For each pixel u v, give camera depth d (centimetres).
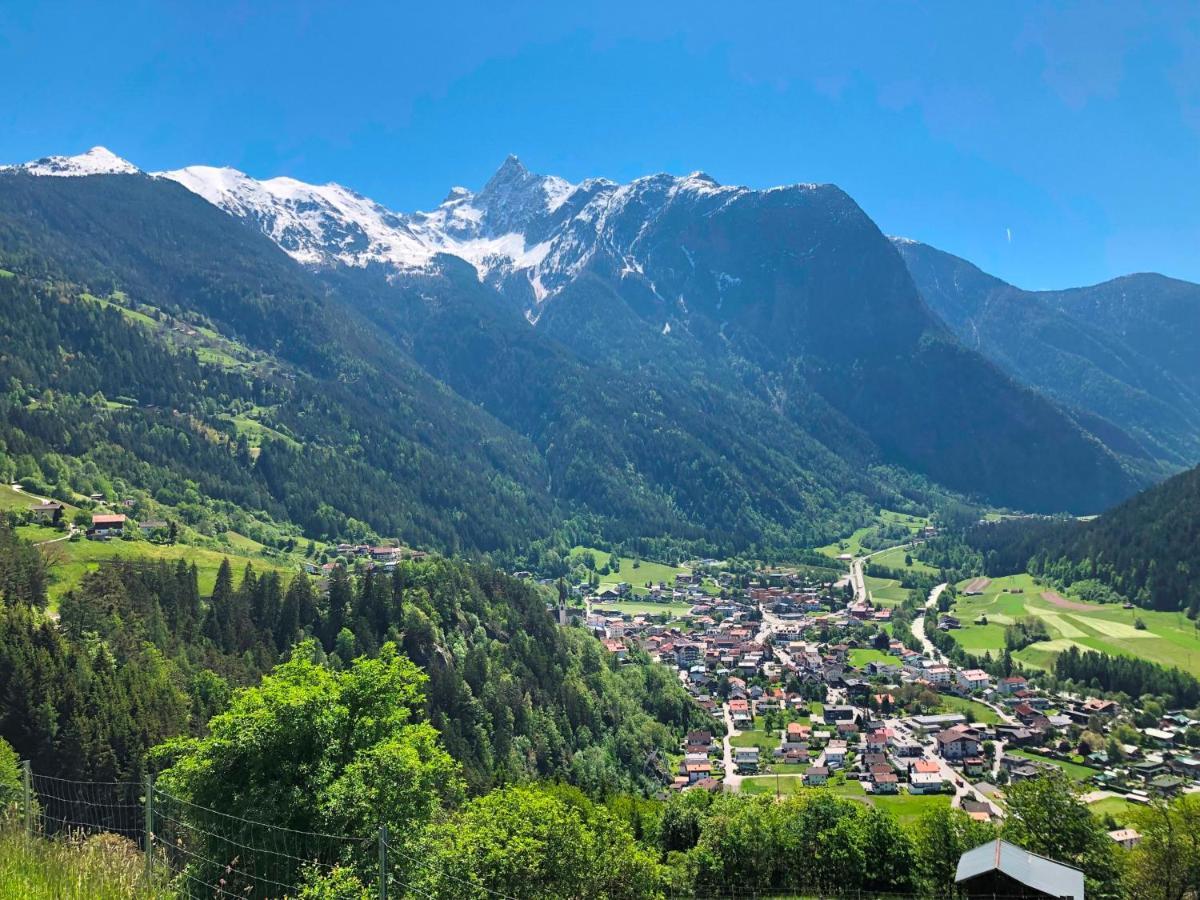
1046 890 3834
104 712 7638
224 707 8969
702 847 6788
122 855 2772
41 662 7838
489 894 3444
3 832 2716
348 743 3378
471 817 4044
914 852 6406
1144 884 5316
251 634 11738
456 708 11125
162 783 3216
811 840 6669
